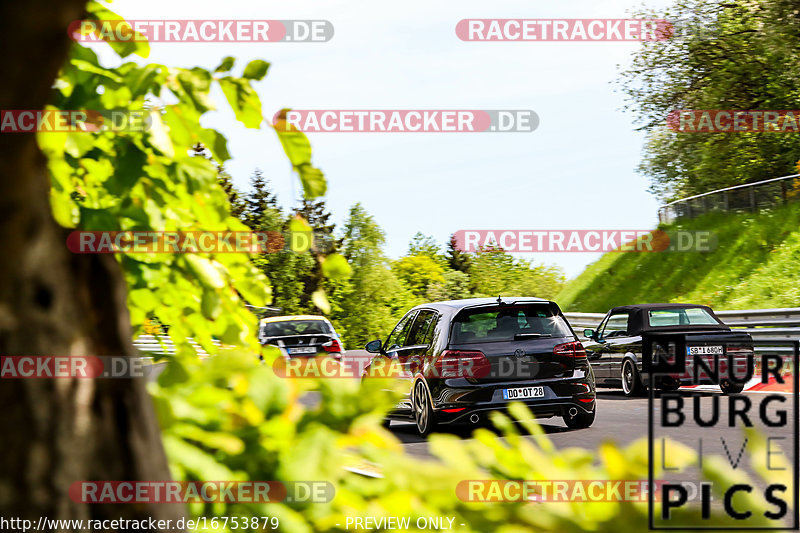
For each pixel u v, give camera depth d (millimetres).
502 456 4406
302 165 5895
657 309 41906
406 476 4285
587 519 4051
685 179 110438
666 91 102438
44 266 3676
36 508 3562
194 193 6121
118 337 3861
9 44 3297
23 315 3621
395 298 92438
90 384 3750
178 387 4695
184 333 6652
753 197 83312
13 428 3572
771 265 74062
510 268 117688
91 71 5957
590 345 44344
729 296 75125
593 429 28781
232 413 4480
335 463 4344
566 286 109812
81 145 5652
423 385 29406
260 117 5949
